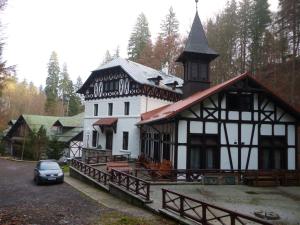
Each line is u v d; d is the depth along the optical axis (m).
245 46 48.81
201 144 23.83
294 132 25.41
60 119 53.38
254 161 24.50
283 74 39.34
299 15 32.47
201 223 12.42
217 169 23.56
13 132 58.06
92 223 13.70
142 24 65.19
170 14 61.66
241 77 23.84
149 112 35.75
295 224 13.36
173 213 14.23
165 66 59.12
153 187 20.78
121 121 38.47
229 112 24.42
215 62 50.78
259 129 24.77
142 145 34.88
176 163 23.23
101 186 22.70
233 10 51.22
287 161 25.08
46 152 47.72
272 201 17.61
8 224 13.55
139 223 13.45
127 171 23.88
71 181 27.53
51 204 18.09
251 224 13.12
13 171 35.53
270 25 45.06
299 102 34.59
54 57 84.62
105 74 41.69
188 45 30.05
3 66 18.09
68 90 92.12
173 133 23.95
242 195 19.08
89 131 43.53
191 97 28.06
